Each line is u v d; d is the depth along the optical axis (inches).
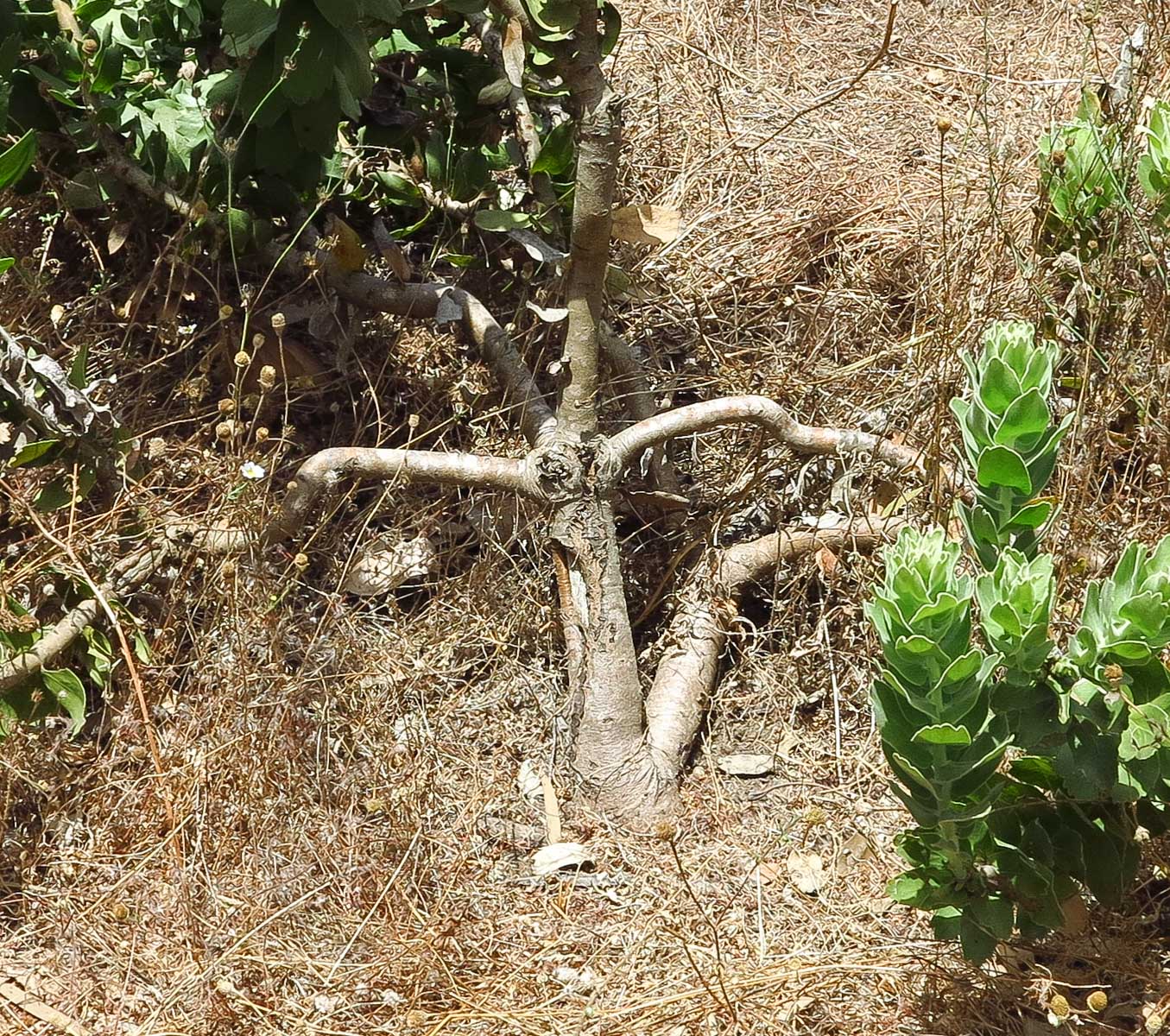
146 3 115.7
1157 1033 76.1
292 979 83.8
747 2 188.7
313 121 102.6
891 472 109.7
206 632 99.7
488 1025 81.6
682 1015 81.4
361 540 108.9
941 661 66.9
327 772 94.4
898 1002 82.4
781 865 93.5
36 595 98.3
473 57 120.0
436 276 125.0
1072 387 112.6
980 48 182.5
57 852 91.0
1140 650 67.7
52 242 126.3
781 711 106.3
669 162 153.7
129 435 102.2
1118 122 114.3
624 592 111.2
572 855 93.4
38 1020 81.6
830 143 159.5
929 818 72.2
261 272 122.0
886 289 136.3
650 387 122.7
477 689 105.9
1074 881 80.3
